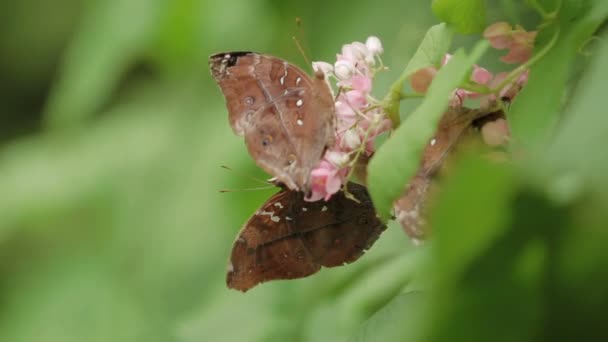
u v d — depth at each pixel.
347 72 0.58
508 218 0.50
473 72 0.57
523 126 0.54
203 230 0.77
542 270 0.50
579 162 0.49
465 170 0.49
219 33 0.76
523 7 0.58
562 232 0.50
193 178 0.77
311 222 0.58
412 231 0.56
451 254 0.50
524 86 0.55
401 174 0.53
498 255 0.50
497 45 0.57
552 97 0.54
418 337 0.50
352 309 0.64
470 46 0.62
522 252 0.50
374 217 0.58
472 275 0.50
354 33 0.70
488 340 0.50
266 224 0.58
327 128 0.57
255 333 0.68
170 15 0.76
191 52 0.77
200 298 0.76
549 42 0.55
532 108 0.54
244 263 0.59
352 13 0.70
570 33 0.55
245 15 0.75
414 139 0.53
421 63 0.56
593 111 0.49
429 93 0.54
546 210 0.50
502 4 0.58
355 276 0.65
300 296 0.68
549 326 0.50
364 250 0.59
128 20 0.76
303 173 0.57
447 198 0.49
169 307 0.77
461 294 0.50
